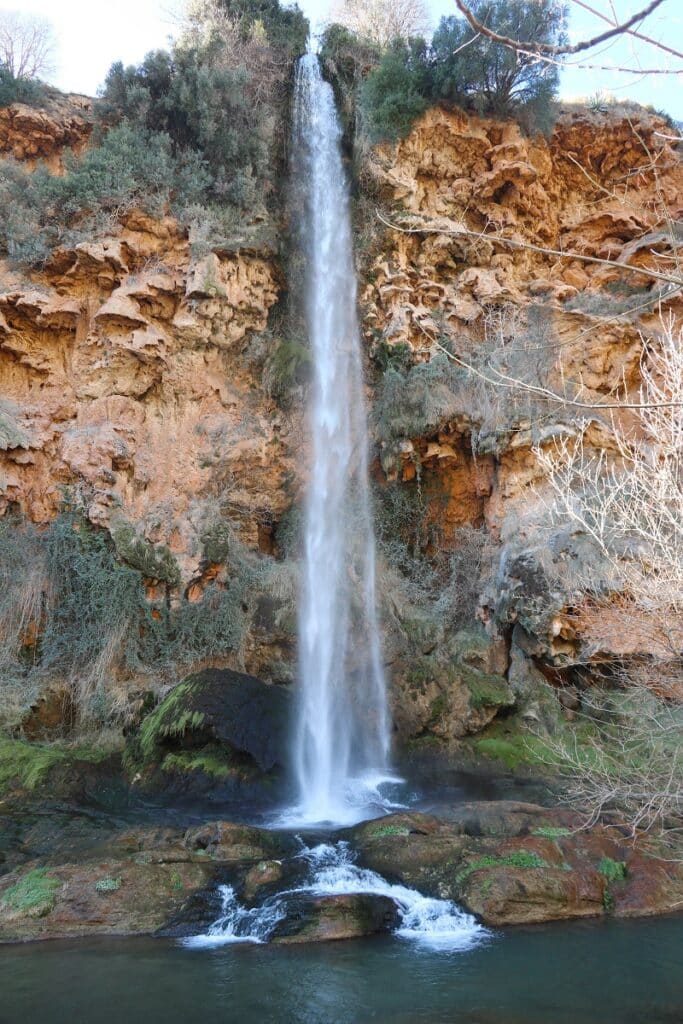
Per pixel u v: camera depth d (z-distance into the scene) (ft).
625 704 34.09
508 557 42.83
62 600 39.65
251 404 48.16
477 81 51.52
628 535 33.88
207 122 47.60
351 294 51.34
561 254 10.48
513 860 23.94
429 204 52.75
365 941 20.29
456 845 25.35
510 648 42.75
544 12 48.70
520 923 21.89
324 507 48.62
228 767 32.94
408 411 47.19
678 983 17.69
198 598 42.47
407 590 47.62
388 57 51.57
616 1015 16.05
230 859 24.64
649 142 54.39
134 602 40.29
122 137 46.06
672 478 28.04
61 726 37.35
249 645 43.04
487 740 38.11
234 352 47.55
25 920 21.07
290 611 44.34
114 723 37.29
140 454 43.29
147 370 44.34
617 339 47.62
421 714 39.14
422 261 51.26
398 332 48.52
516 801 30.42
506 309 49.96
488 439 46.01
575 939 20.53
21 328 43.16
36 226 43.78
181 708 34.45
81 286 44.42
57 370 43.78
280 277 50.70
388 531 48.85
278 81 53.88
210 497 44.98
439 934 20.92
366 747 38.91
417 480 48.03
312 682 42.75
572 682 39.81
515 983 17.62
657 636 29.86
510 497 45.93
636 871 24.48
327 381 50.57
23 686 37.70
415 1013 15.99
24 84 48.83
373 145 51.55
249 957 19.04
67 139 49.49
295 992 16.98
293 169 52.70
